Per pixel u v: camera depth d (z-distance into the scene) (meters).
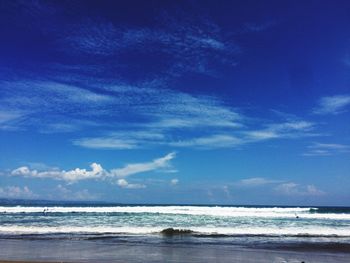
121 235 23.39
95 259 14.83
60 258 14.90
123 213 41.97
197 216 38.97
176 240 21.67
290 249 18.75
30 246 18.19
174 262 14.51
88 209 50.03
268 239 22.73
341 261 15.55
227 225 30.52
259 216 40.41
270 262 15.03
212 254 16.72
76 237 22.09
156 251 17.31
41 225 28.27
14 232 23.95
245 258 15.82
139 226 28.62
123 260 14.70
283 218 38.62
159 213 42.41
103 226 28.09
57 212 42.72
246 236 23.97
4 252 16.20
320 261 15.48
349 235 24.92
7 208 48.81
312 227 29.62
